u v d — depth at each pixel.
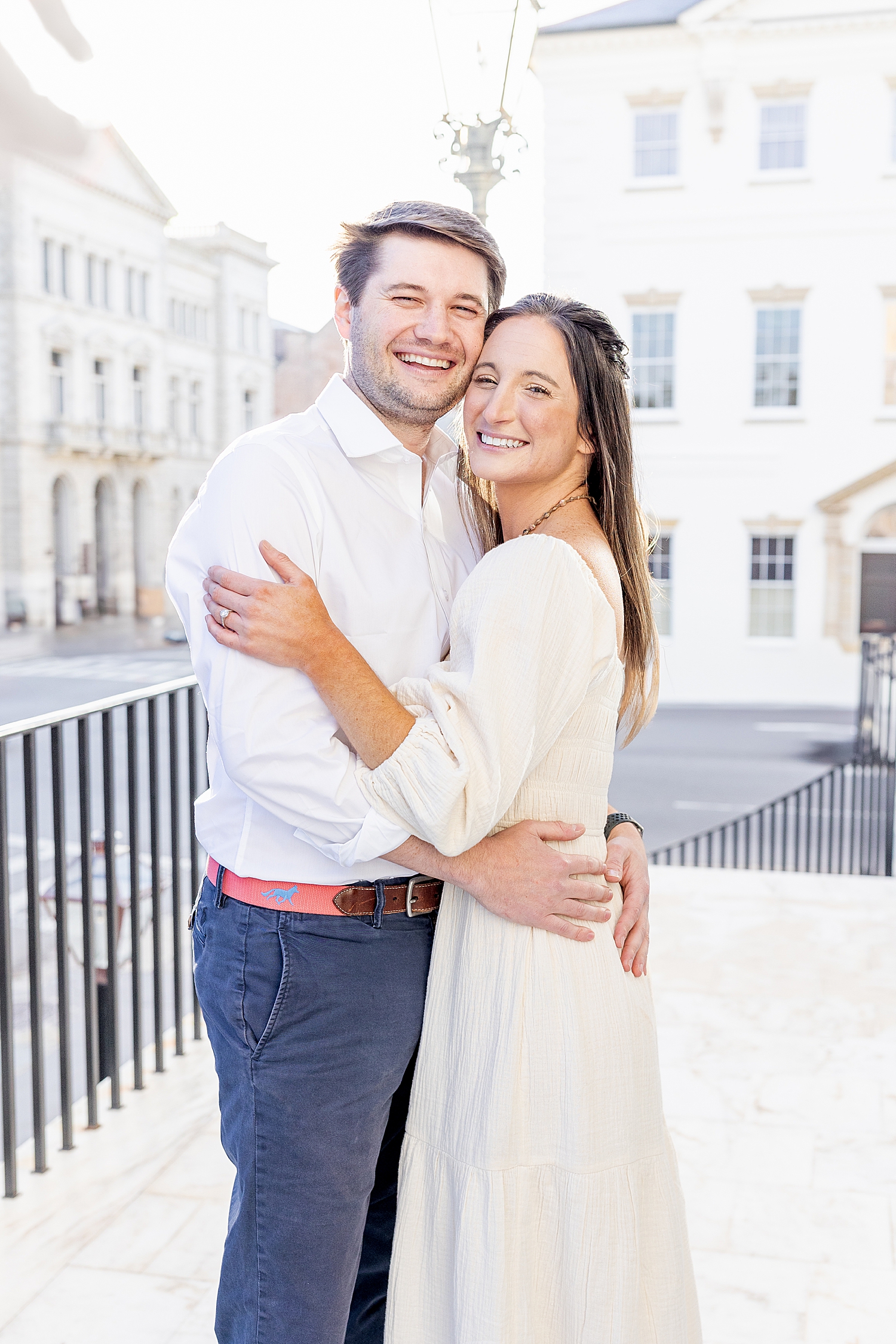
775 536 18.94
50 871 8.44
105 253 35.81
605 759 1.39
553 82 18.59
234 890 1.36
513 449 1.39
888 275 18.09
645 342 18.98
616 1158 1.29
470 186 3.73
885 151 17.92
